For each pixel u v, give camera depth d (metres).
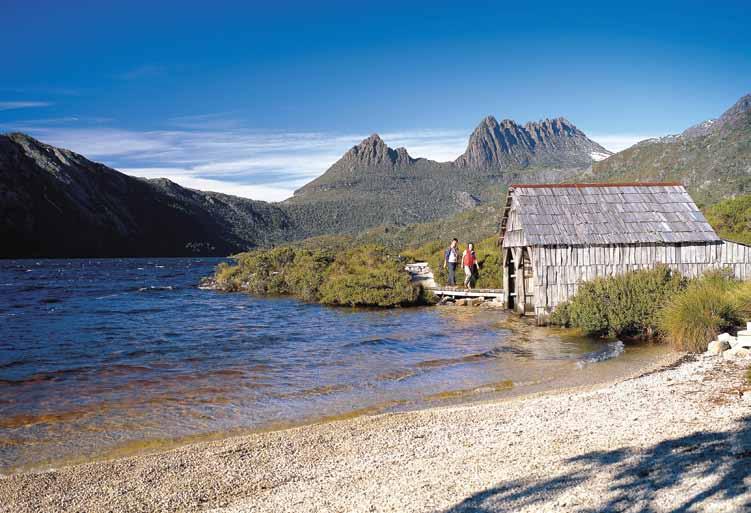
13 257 158.00
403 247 162.00
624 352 16.02
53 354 17.64
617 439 7.70
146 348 18.52
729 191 116.00
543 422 9.12
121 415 11.07
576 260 21.41
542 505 5.51
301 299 35.09
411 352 17.16
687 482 5.69
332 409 11.25
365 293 30.34
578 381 12.86
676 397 10.00
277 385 13.33
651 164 189.12
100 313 29.09
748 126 171.00
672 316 16.16
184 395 12.54
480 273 32.94
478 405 11.00
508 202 24.70
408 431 9.29
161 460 8.41
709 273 20.45
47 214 183.38
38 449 9.19
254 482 7.41
